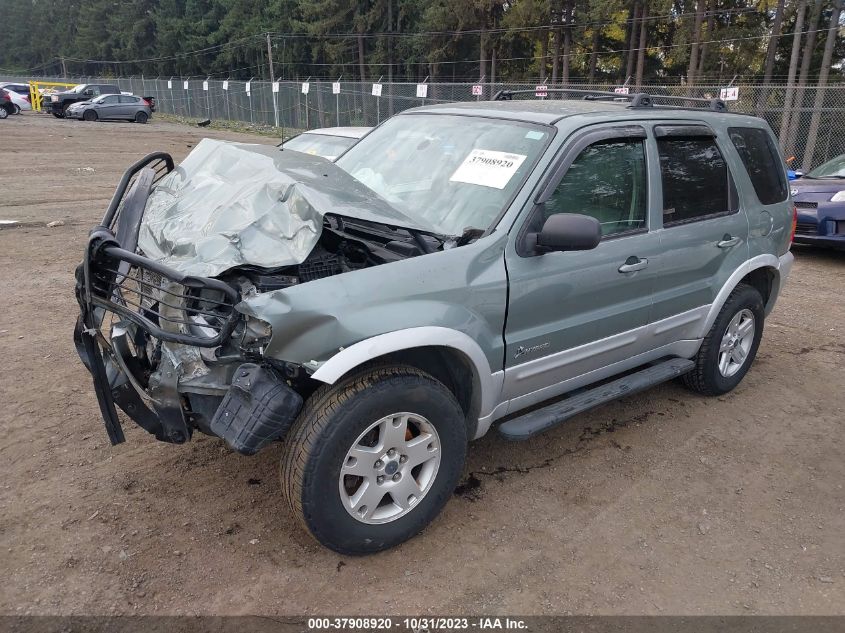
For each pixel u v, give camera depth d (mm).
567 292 3436
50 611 2650
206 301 2701
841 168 10320
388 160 4012
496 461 3896
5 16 106438
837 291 7855
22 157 18766
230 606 2729
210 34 66562
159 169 4152
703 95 23812
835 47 34906
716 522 3434
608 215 3670
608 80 43656
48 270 7496
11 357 5020
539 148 3438
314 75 55531
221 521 3236
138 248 3240
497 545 3174
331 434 2727
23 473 3557
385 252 3287
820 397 4945
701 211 4234
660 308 4035
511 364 3322
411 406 2922
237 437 2623
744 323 4840
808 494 3715
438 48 43688
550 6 36938
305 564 2984
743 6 34750
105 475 3568
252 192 3068
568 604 2836
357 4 48219
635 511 3486
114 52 81312
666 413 4605
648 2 33906
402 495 3033
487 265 3127
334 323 2689
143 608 2693
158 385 2875
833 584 3023
